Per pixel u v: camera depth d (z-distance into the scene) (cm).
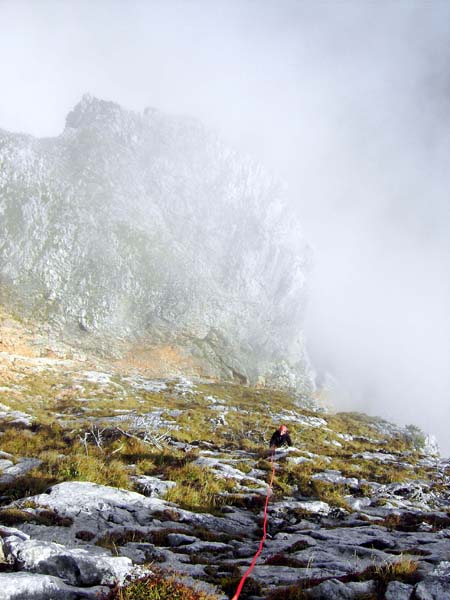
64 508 1236
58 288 7500
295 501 1766
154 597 677
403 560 917
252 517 1493
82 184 8900
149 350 7269
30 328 6738
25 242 7788
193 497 1577
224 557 1049
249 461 2355
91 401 4056
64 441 2373
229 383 6900
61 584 683
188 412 3912
